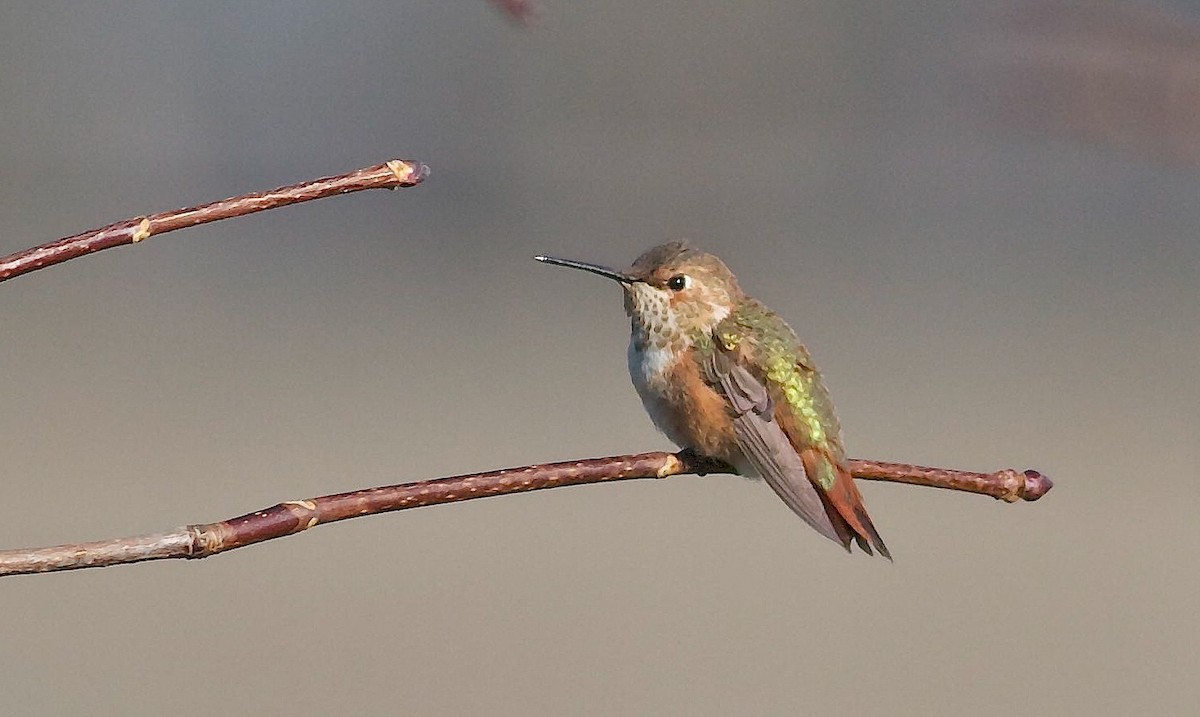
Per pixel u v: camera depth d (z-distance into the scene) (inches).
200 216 120.3
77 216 206.7
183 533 120.0
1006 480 122.8
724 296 124.5
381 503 120.7
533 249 218.1
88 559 119.9
